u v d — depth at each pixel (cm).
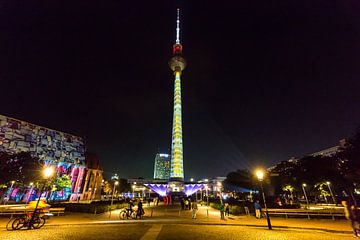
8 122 7762
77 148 10125
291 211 2667
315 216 2509
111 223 2284
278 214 2756
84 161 10162
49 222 2302
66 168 9200
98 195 10662
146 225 2150
